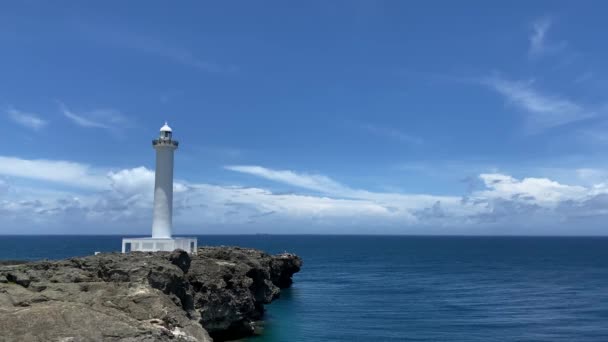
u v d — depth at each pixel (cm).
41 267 4750
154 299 4097
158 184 6500
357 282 13175
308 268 18188
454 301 9656
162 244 6184
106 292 4122
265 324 7075
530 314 8162
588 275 15350
